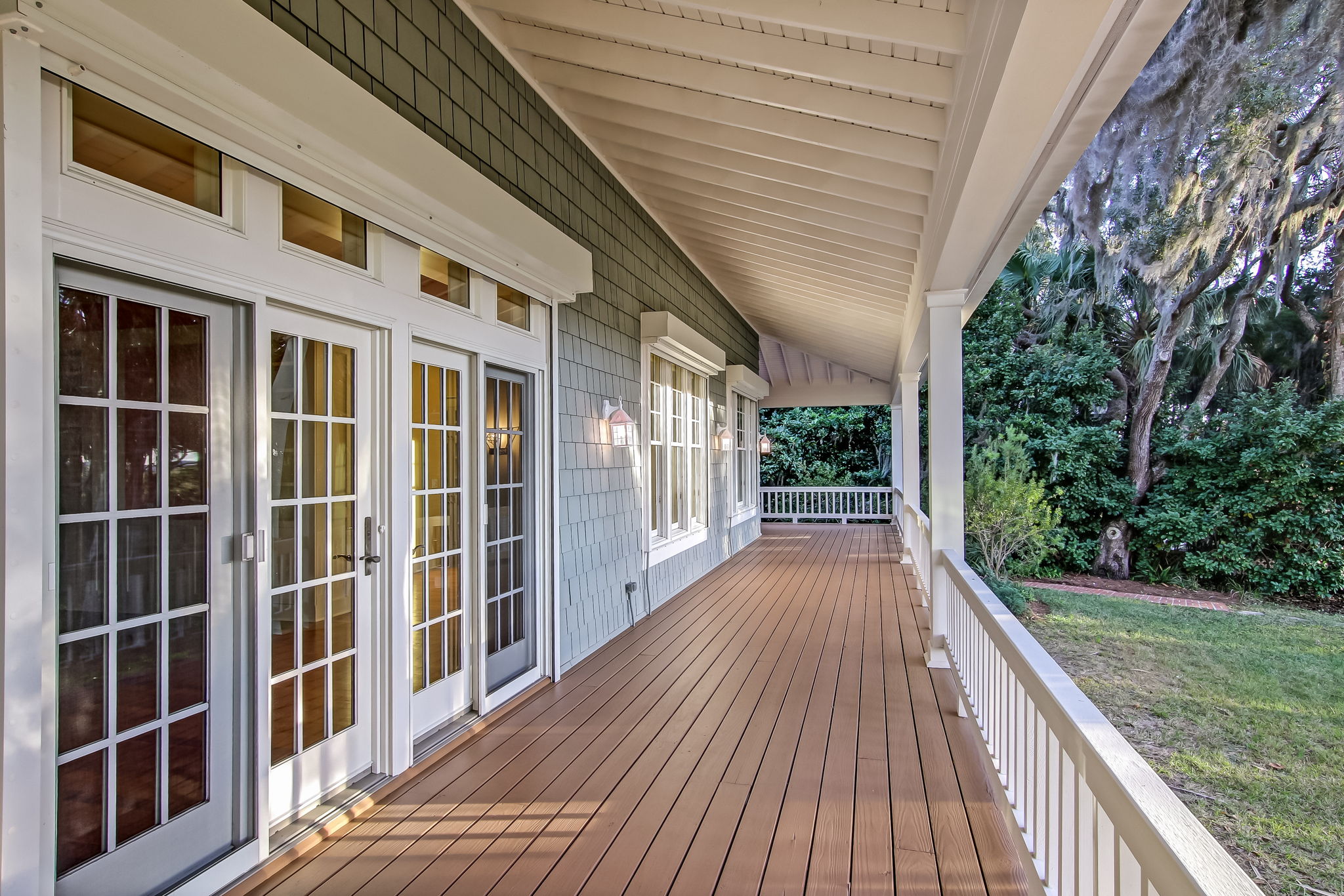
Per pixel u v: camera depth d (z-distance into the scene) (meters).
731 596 6.78
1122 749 1.34
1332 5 8.73
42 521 1.52
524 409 3.96
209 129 1.86
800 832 2.40
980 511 9.89
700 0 2.53
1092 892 1.48
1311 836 3.16
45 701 1.58
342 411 2.62
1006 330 12.41
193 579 1.98
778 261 6.32
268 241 2.17
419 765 2.89
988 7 1.90
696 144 4.32
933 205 3.44
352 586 2.66
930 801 2.62
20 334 1.46
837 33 2.46
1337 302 8.16
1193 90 10.18
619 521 5.25
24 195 1.46
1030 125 2.09
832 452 19.47
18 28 1.42
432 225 2.77
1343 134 8.44
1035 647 2.08
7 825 1.43
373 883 2.10
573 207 4.46
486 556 3.53
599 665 4.43
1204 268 10.24
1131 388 11.23
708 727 3.38
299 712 2.41
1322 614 7.28
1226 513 8.68
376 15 2.62
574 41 3.49
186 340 1.97
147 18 1.57
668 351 6.29
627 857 2.24
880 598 6.66
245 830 2.11
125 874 1.78
